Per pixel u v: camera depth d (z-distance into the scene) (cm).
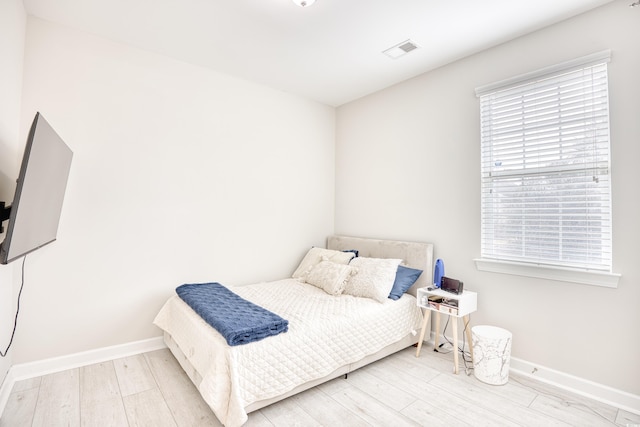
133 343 276
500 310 263
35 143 137
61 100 245
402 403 209
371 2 214
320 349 217
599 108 218
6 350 212
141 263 280
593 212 220
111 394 214
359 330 241
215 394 173
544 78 240
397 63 303
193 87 308
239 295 287
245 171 343
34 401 205
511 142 261
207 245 317
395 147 350
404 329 278
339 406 205
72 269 250
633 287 203
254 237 351
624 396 204
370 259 312
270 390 192
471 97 285
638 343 201
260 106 354
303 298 282
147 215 283
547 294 238
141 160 280
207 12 227
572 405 208
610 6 213
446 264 302
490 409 203
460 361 268
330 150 423
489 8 220
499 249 268
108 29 251
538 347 242
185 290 268
